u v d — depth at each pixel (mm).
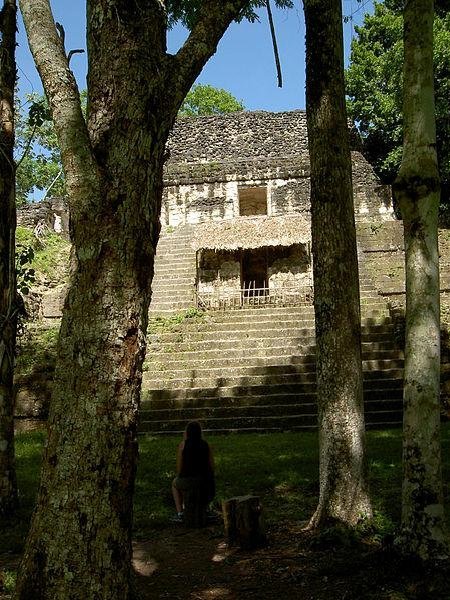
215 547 5145
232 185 24500
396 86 24844
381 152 29875
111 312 2871
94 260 2930
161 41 3395
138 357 2926
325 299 5355
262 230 18203
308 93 5746
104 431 2752
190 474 5871
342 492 5016
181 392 12289
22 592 2678
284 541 5074
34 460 9016
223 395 12211
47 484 2758
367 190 22094
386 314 14461
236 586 4188
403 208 4461
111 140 3115
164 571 4629
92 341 2834
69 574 2625
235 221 21500
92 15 3354
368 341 13461
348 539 4613
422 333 4191
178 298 16766
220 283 18750
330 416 5176
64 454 2740
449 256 16844
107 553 2682
